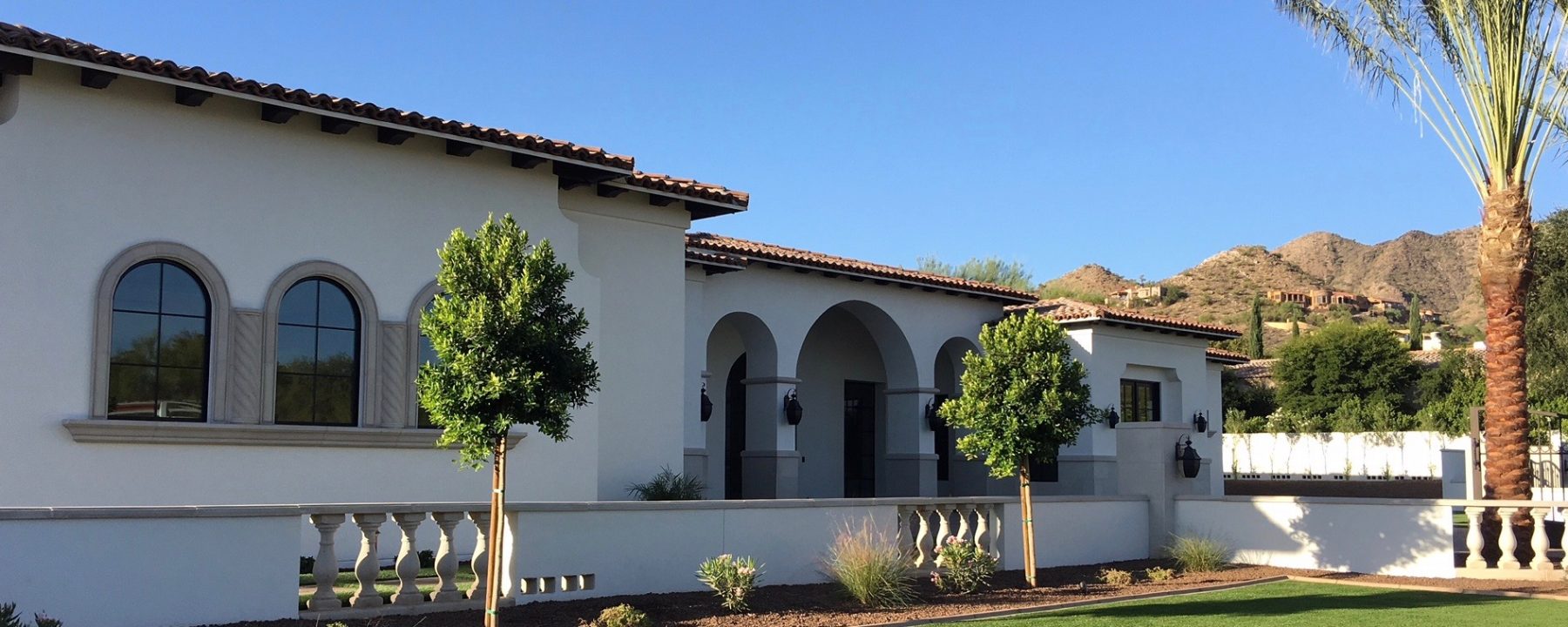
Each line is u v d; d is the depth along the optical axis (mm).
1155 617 11945
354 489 13977
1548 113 16516
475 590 11078
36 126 12039
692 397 19625
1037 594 13664
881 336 24422
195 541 9445
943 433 27188
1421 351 69750
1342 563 16703
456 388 9453
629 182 16516
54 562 8758
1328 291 132750
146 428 12445
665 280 17625
